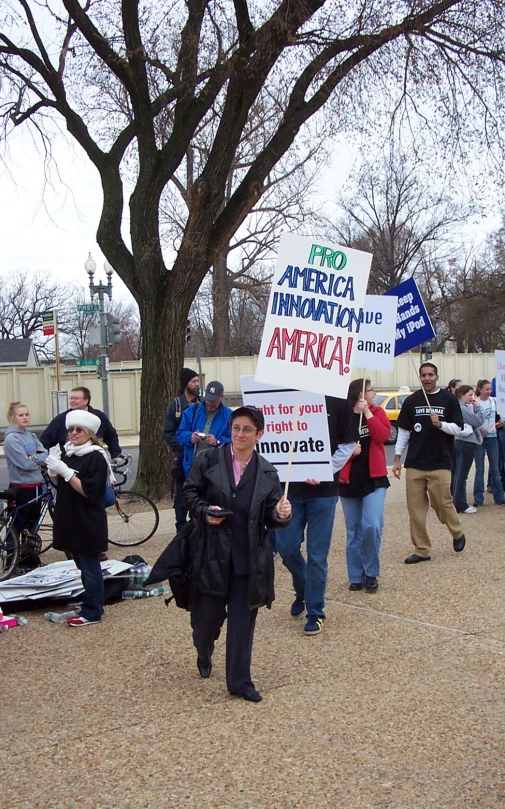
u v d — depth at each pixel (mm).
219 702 4590
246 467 4742
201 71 12578
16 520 7801
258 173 11953
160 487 12008
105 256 12609
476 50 12531
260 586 4586
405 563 8102
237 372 35531
